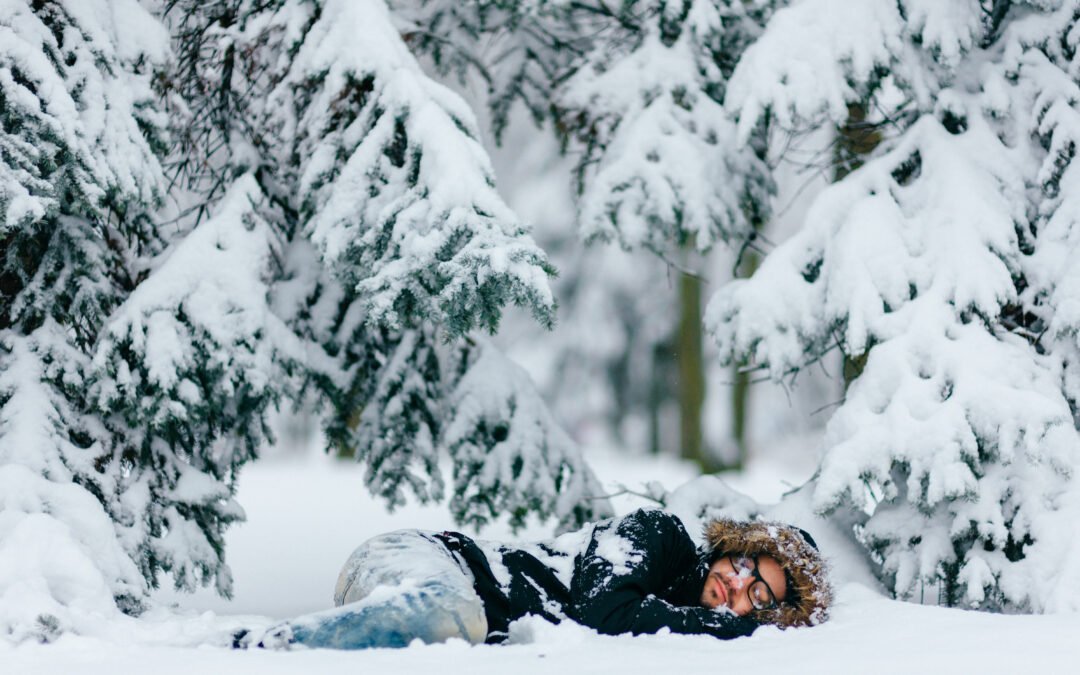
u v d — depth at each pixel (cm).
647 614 323
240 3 541
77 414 462
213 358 473
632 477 1438
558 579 361
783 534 338
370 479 621
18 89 403
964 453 430
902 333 459
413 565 323
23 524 350
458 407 636
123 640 313
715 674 261
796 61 493
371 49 482
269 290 509
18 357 446
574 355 1692
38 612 307
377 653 282
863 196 497
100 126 427
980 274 457
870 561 472
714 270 1440
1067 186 473
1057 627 305
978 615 335
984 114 499
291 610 631
